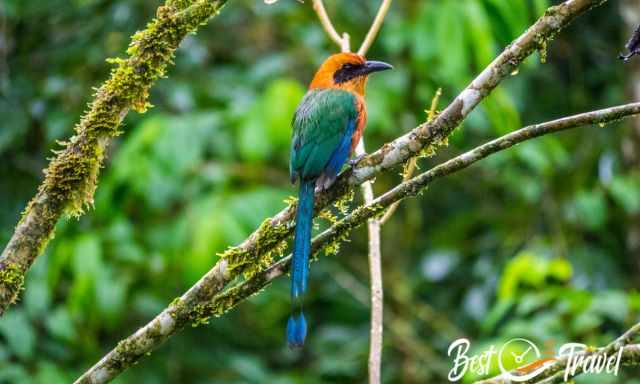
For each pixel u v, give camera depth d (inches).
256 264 263.1
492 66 250.1
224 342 556.7
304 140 319.0
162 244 506.0
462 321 587.2
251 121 473.1
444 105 545.0
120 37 559.2
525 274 416.2
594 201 519.8
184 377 541.6
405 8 542.3
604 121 237.9
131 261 496.4
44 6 572.1
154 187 470.9
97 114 255.0
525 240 576.4
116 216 493.4
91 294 463.8
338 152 318.7
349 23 561.0
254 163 498.3
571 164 574.6
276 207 484.7
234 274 260.7
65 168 253.4
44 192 253.6
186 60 553.0
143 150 477.7
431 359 561.0
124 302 486.6
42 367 473.1
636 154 533.3
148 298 509.0
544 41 246.4
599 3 241.9
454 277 607.2
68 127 536.7
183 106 515.5
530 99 592.7
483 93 252.1
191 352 535.8
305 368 588.1
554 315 413.7
